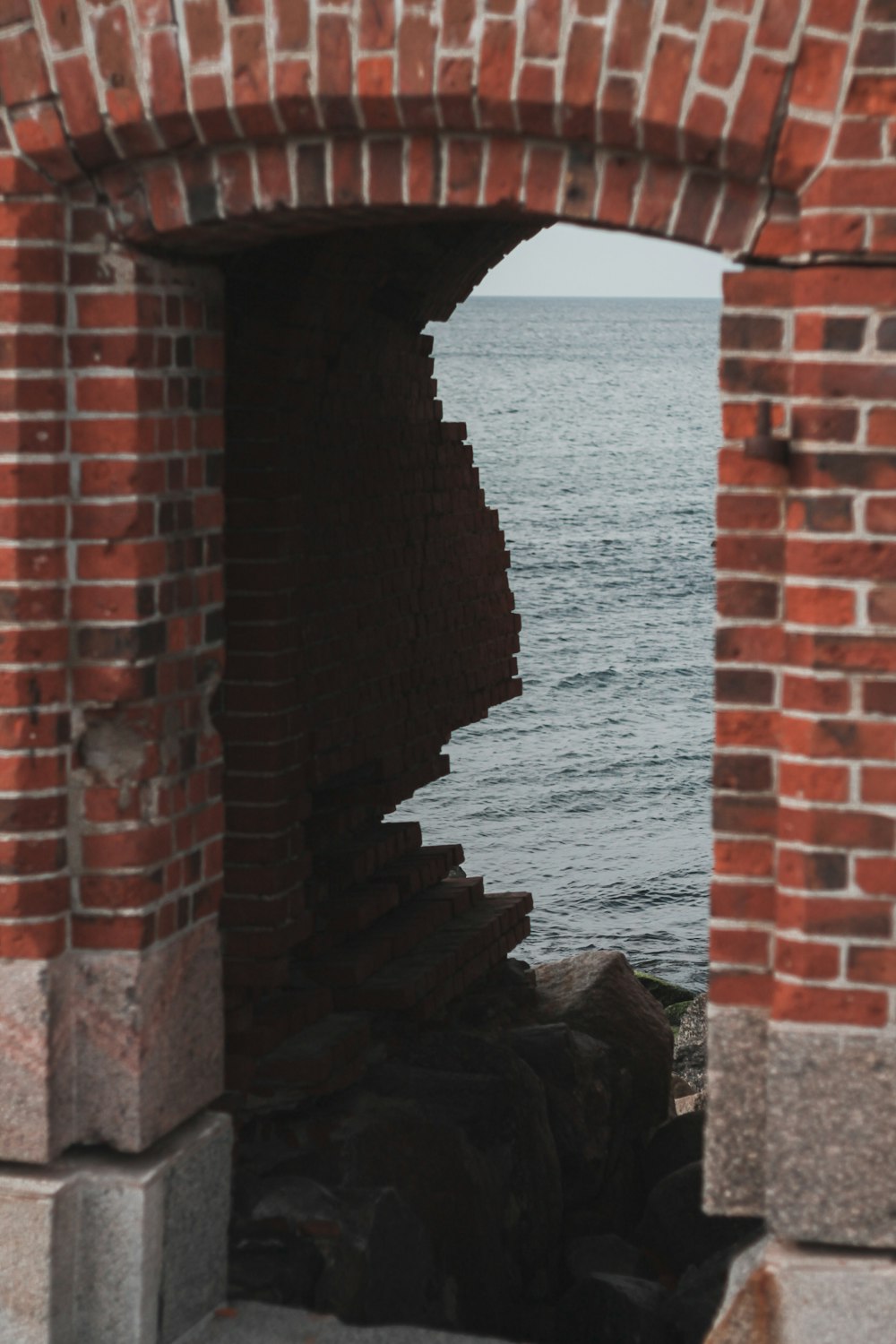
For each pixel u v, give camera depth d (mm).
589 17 3393
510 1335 5762
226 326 5254
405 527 6695
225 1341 4102
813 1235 3518
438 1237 5371
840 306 3354
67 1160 3963
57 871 3877
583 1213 6723
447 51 3463
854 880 3453
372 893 6512
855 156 3303
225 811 5367
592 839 29203
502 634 7875
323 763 5922
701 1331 5219
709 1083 3637
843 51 3281
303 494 5707
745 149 3361
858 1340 3498
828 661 3412
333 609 5969
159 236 3807
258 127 3623
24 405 3746
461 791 32562
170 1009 4066
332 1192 4957
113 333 3812
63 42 3658
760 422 3492
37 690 3818
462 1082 5945
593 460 99188
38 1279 3811
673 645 48812
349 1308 4641
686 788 33094
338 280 5527
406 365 6785
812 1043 3490
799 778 3465
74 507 3850
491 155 3584
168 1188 3990
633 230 3611
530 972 7938
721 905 3609
